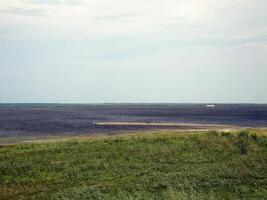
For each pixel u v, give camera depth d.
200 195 19.47
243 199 19.25
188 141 35.88
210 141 35.22
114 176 24.83
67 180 24.38
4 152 33.19
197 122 100.50
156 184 21.47
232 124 91.81
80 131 69.69
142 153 31.17
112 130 71.75
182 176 23.25
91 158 29.86
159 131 67.50
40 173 25.98
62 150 33.09
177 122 100.06
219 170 24.77
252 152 31.39
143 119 117.62
